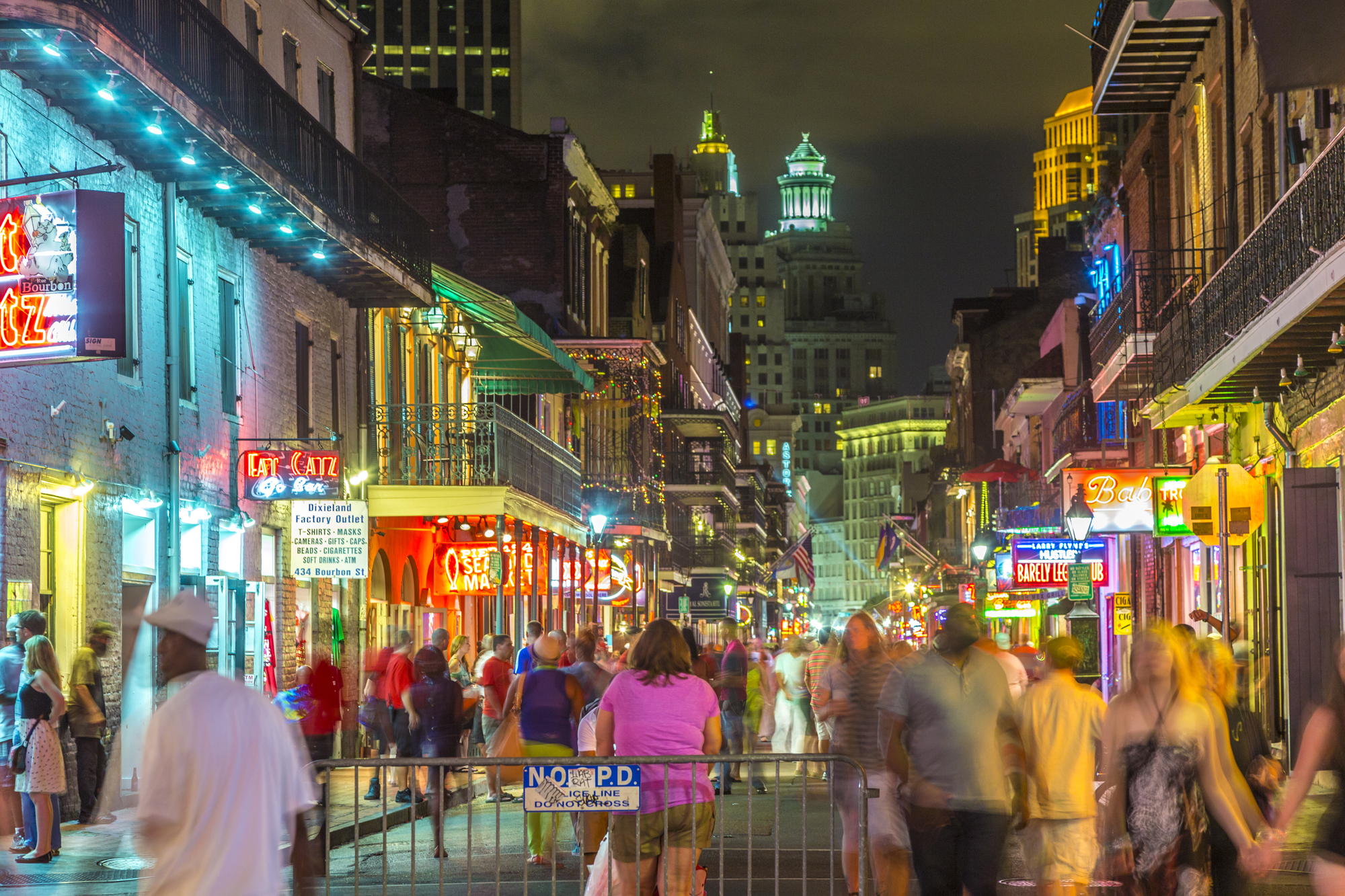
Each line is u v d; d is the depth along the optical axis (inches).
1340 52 450.0
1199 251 994.1
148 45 594.2
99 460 643.5
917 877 328.8
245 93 712.4
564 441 1768.0
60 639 616.1
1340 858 235.5
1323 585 740.7
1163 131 1125.7
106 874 465.4
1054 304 2726.4
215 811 202.7
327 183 831.1
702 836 335.6
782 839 583.2
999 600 1756.9
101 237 482.3
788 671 914.1
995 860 318.7
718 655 1073.5
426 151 1716.3
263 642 834.8
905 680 327.9
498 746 582.2
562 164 1708.9
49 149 609.9
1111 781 315.9
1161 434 1174.3
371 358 1080.8
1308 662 742.5
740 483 3619.6
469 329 1301.7
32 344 481.7
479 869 512.7
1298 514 743.7
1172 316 981.2
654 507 1796.3
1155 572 1210.0
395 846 579.2
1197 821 307.3
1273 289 707.4
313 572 849.5
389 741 757.3
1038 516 1802.4
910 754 326.6
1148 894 307.6
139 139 666.2
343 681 906.7
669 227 2647.6
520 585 1082.7
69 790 582.6
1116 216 1338.6
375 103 1722.4
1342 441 732.0
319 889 434.3
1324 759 241.4
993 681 326.3
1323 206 633.0
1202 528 776.3
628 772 333.1
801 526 7495.1
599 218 1939.0
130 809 642.8
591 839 434.9
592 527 1336.1
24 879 456.4
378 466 1066.7
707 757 333.4
